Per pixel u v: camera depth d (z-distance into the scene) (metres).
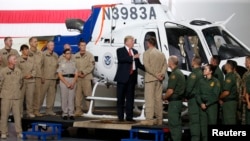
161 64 13.77
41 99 16.11
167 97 12.84
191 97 12.70
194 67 12.81
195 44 15.18
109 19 16.77
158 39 15.41
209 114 12.62
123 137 15.46
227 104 13.24
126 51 14.22
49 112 16.34
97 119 15.22
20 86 14.84
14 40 19.84
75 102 16.25
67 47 15.48
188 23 15.53
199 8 19.64
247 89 12.88
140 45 15.57
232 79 13.11
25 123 15.55
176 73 12.68
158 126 13.48
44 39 18.72
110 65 16.19
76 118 15.57
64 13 21.39
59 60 15.69
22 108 15.73
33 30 21.75
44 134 14.55
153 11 16.20
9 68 14.57
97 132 16.73
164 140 13.48
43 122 15.12
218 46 15.29
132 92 14.50
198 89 12.61
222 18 19.39
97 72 16.61
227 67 13.23
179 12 19.81
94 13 17.17
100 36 16.81
